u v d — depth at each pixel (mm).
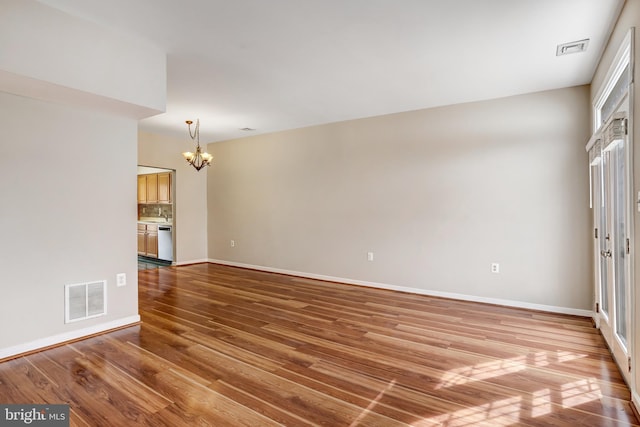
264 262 6480
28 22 2303
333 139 5543
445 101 4402
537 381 2367
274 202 6305
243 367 2570
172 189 6871
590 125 3689
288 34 2730
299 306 4184
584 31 2645
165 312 3936
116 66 2766
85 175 3184
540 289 3998
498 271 4227
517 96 4094
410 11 2391
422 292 4754
